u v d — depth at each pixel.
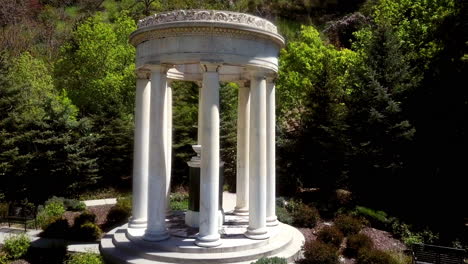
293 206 35.91
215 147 22.12
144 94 25.98
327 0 106.19
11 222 33.72
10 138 44.00
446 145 38.59
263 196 24.11
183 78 30.09
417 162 39.56
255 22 23.23
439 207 37.84
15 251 24.94
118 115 52.16
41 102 50.81
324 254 23.48
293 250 24.41
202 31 21.95
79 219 31.39
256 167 23.95
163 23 22.22
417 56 46.34
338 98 44.84
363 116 40.12
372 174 39.75
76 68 64.50
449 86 38.81
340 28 87.38
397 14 55.09
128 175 51.47
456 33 40.66
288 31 94.94
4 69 49.56
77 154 44.44
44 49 87.88
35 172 43.34
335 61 55.22
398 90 39.91
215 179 22.17
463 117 37.91
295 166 43.69
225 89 51.34
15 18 97.75
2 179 43.31
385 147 39.19
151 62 23.19
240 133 30.56
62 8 118.00
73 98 61.97
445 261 25.58
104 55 61.56
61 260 24.25
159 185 23.22
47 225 30.08
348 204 38.50
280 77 58.56
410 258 27.02
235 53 22.50
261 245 23.44
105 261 23.06
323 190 42.09
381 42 42.22
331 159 41.62
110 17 106.88
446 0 47.66
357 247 26.97
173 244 22.48
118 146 49.88
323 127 41.06
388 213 36.94
